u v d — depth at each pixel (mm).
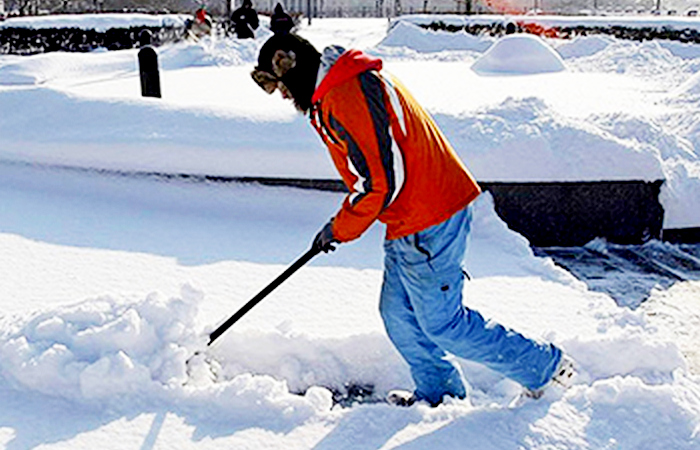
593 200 4996
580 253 4914
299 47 2336
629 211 5035
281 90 2402
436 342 2572
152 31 20469
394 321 2648
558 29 20188
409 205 2402
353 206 2357
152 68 7387
